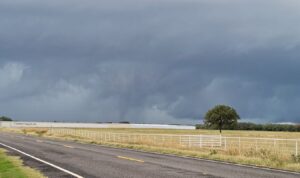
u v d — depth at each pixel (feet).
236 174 59.77
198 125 554.05
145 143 148.15
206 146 128.67
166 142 143.84
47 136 246.06
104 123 566.77
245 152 94.63
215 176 57.06
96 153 104.22
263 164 75.92
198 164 75.10
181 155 98.89
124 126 565.53
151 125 568.82
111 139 182.91
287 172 63.46
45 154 100.37
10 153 103.76
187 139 156.87
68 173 60.59
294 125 504.43
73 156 93.91
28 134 284.41
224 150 104.53
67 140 194.08
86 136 229.25
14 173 62.28
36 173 61.05
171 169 65.87
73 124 558.15
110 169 65.72
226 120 429.79
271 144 128.67
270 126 513.45
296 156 80.23
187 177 55.83
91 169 65.82
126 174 59.11
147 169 65.72
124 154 100.99
